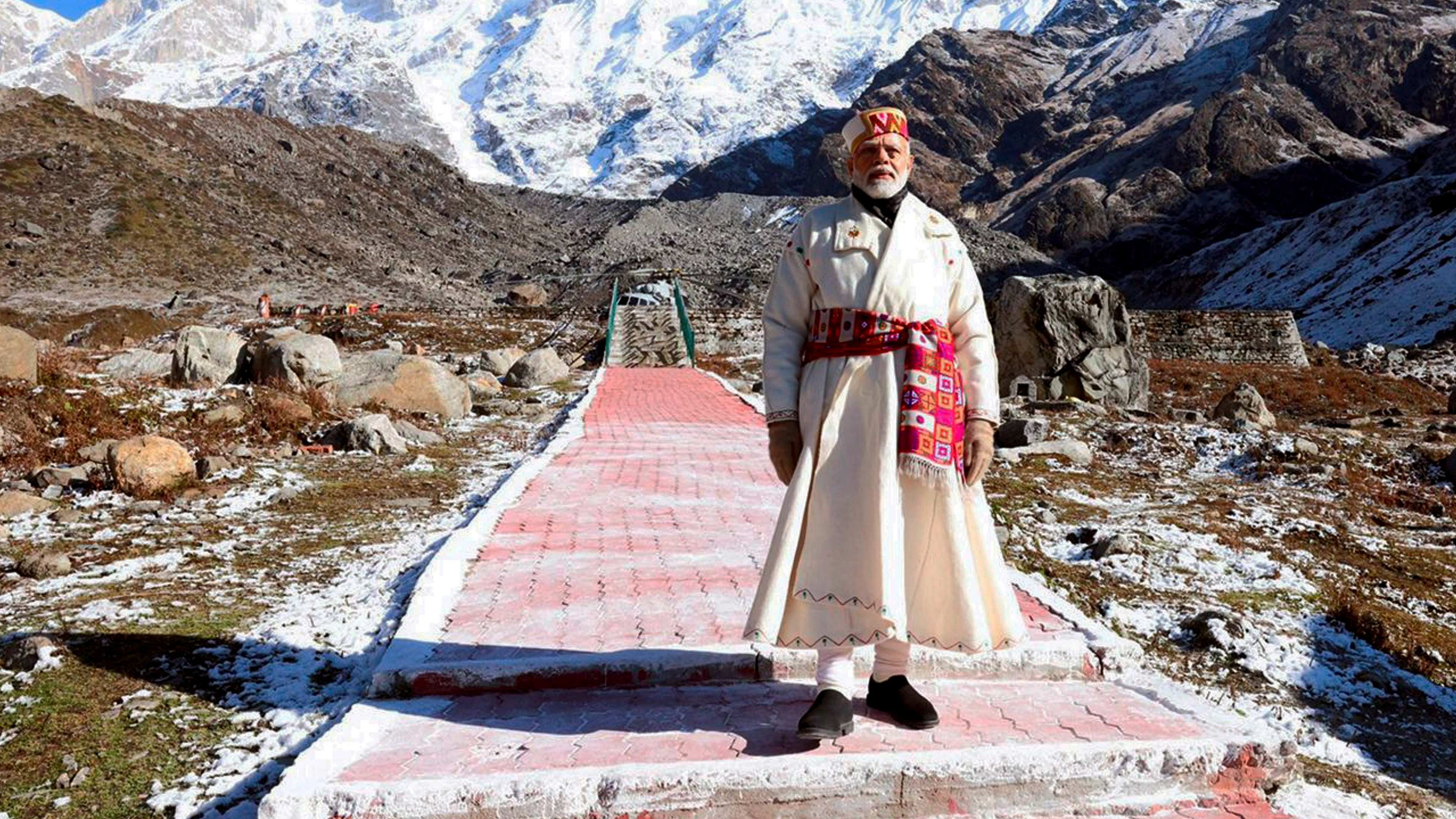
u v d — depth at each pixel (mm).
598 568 5809
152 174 87438
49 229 73438
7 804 3473
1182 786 3328
